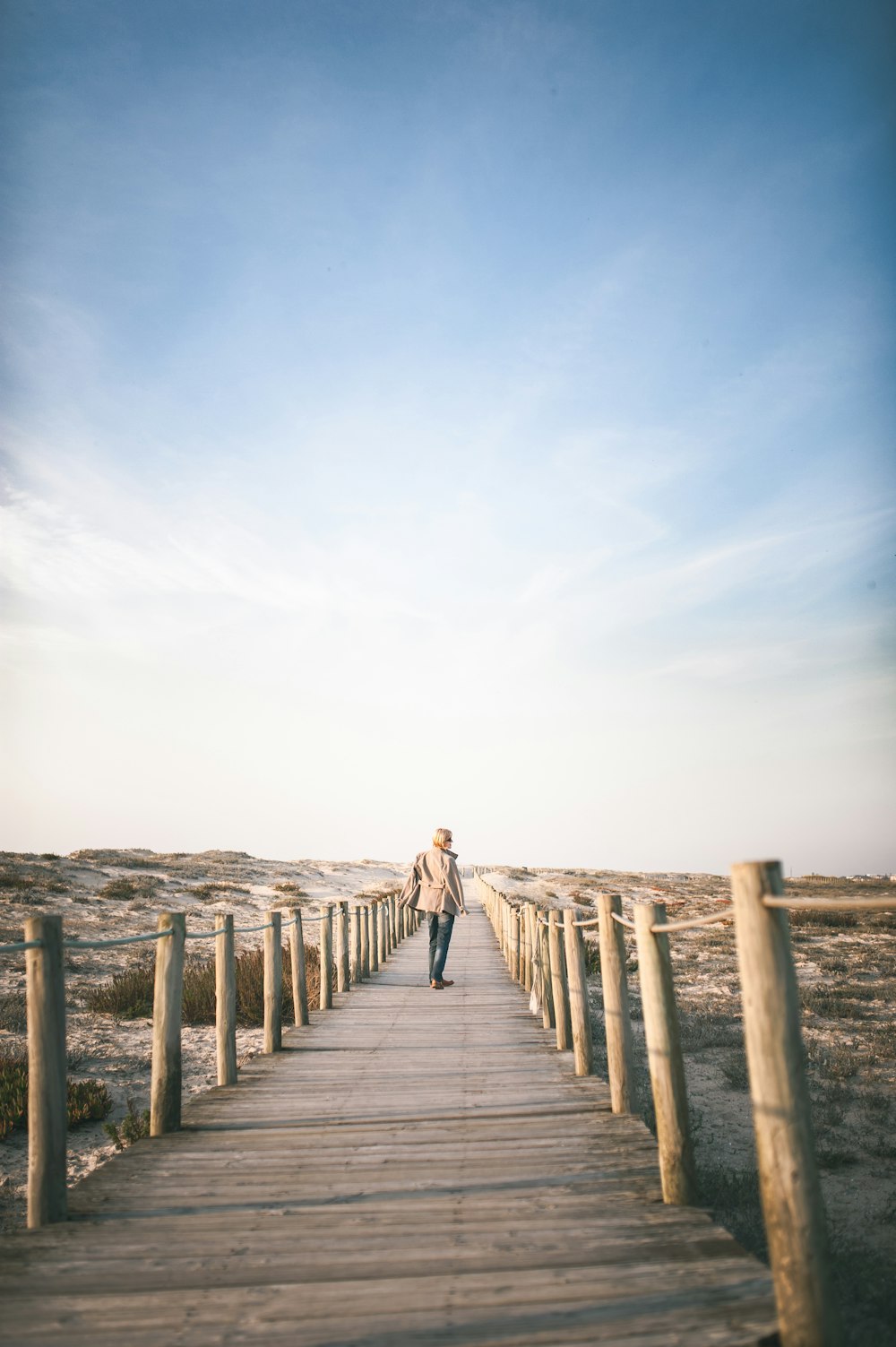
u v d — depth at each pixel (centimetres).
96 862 3875
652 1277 306
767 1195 260
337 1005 1076
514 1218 368
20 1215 558
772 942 264
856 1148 710
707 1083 927
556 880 5184
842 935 2527
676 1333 266
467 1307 287
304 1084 648
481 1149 473
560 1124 521
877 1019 1238
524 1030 881
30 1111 382
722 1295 291
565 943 735
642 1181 413
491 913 2595
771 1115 258
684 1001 1355
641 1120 524
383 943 1648
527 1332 269
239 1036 1088
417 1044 811
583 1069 662
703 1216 364
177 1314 288
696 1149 705
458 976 1374
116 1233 362
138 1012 1252
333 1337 269
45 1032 387
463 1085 637
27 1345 269
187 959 1792
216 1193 410
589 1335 265
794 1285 251
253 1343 266
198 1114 563
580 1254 328
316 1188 414
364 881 4825
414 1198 396
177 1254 338
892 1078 916
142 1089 883
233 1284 310
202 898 3198
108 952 1911
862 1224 554
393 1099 598
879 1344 376
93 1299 300
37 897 2661
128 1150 484
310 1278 313
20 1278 319
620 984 550
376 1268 320
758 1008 264
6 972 1552
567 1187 407
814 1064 971
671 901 3494
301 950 952
